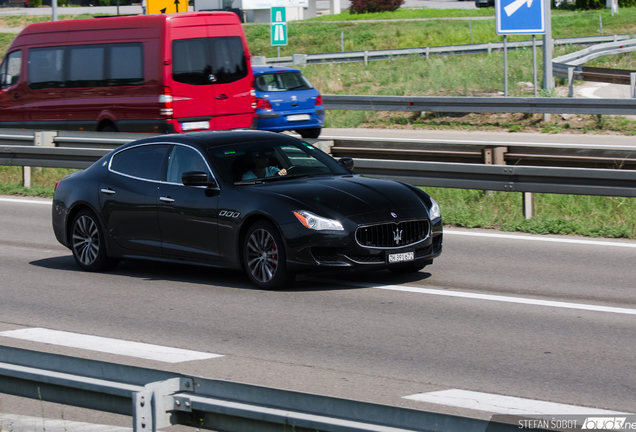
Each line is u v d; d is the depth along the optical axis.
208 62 39.56
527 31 51.44
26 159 37.56
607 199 28.22
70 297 19.31
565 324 15.77
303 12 162.50
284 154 20.83
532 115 48.31
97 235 22.06
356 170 29.64
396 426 7.55
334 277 20.31
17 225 29.80
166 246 20.58
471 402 11.69
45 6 195.25
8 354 9.72
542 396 11.87
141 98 39.25
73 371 9.25
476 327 15.70
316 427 7.74
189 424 8.48
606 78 52.72
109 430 11.20
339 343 14.88
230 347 14.85
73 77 41.69
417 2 183.62
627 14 117.88
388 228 18.41
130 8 183.88
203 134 21.44
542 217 26.58
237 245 19.23
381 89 65.50
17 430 11.22
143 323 16.72
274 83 44.69
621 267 20.73
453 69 68.12
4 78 44.44
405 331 15.53
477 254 22.67
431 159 30.31
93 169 22.64
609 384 12.34
